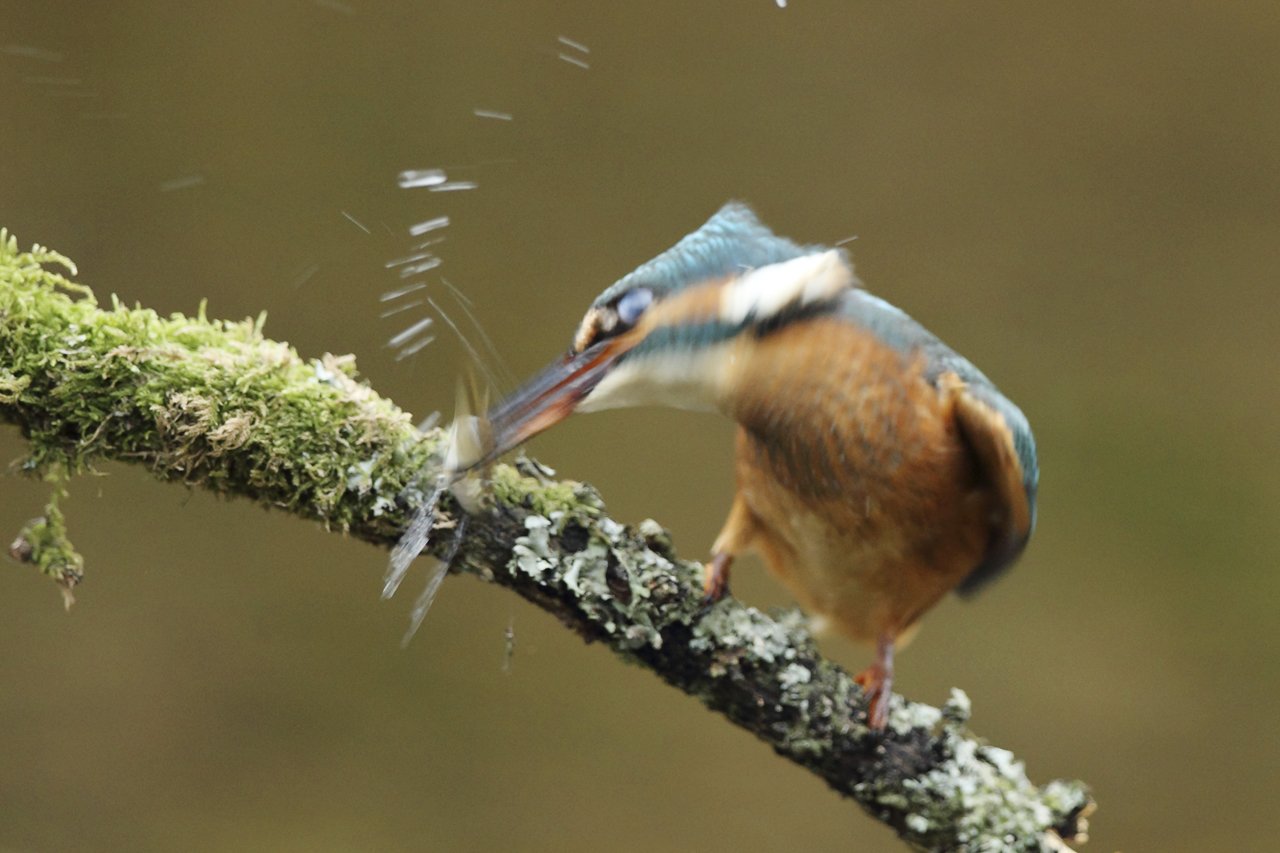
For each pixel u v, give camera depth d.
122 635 10.77
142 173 12.04
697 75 13.27
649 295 5.20
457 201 12.44
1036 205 13.52
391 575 4.31
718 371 5.27
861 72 13.72
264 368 4.41
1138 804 10.78
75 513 11.10
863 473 5.38
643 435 12.43
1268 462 12.40
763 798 10.79
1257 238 13.46
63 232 11.74
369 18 12.56
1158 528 12.12
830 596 5.93
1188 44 13.70
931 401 5.34
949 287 13.27
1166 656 11.33
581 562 4.70
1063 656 11.48
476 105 12.73
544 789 10.49
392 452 4.45
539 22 12.91
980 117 13.64
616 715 11.09
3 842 9.57
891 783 5.18
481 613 11.34
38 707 10.33
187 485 4.43
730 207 5.54
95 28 12.12
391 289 12.17
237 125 12.26
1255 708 11.20
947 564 5.72
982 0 13.67
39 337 4.27
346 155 12.36
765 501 5.64
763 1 13.30
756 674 4.96
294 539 11.44
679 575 4.89
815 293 5.33
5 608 10.77
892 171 13.48
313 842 9.91
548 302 12.40
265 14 12.48
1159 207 13.62
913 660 11.46
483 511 4.58
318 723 10.58
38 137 11.87
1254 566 11.87
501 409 5.12
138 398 4.30
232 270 11.98
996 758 5.36
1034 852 5.21
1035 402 12.81
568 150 12.89
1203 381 12.91
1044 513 12.23
